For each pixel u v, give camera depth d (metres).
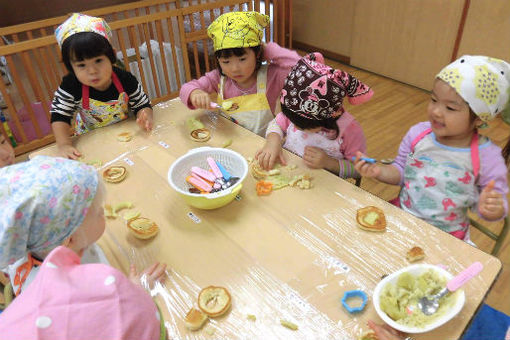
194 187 1.01
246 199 0.99
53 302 0.48
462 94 0.85
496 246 1.04
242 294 0.74
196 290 0.76
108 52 1.30
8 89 3.29
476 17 2.50
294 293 0.74
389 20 2.99
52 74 2.32
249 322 0.69
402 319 0.67
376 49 3.21
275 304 0.72
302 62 1.08
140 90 1.50
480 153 0.96
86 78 1.31
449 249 0.80
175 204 0.99
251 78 1.47
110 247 0.87
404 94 2.96
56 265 0.53
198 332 0.68
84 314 0.48
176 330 0.69
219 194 0.90
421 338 0.65
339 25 3.42
